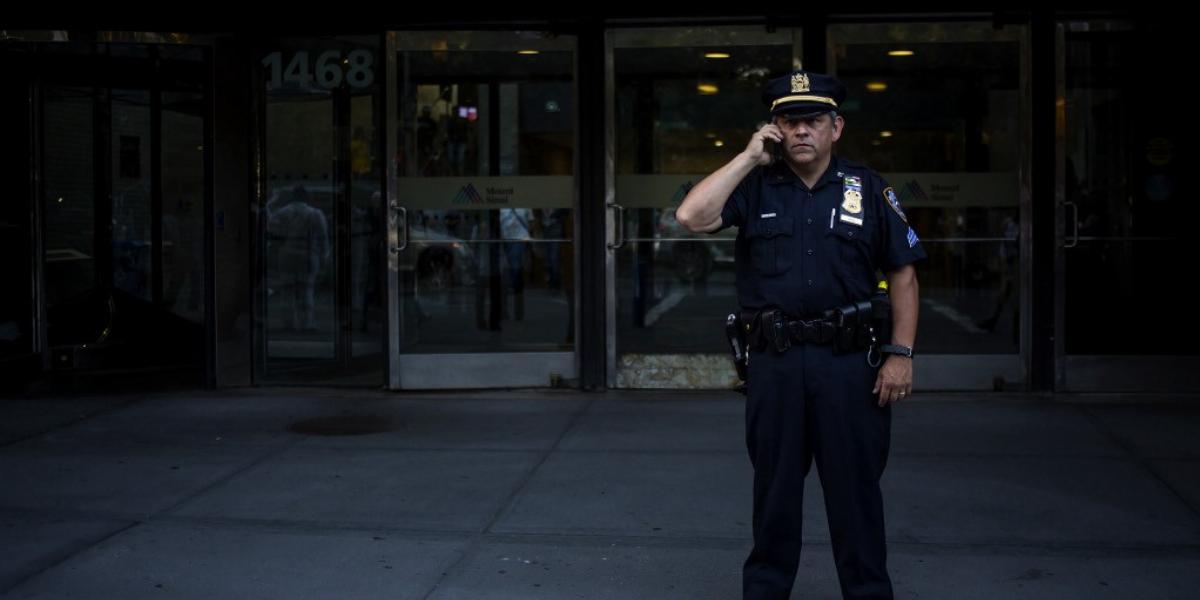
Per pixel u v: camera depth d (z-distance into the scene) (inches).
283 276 344.8
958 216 325.1
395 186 333.4
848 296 152.4
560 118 331.0
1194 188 318.7
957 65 323.0
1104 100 319.3
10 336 335.3
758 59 327.6
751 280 156.2
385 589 175.5
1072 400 316.2
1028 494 224.4
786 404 152.2
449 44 331.3
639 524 207.8
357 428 287.7
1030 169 320.8
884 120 325.7
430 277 334.6
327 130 341.1
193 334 341.7
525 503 221.1
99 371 339.6
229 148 337.4
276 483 236.1
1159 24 316.5
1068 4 317.1
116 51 335.9
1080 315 321.7
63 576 180.9
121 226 339.9
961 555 189.5
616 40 328.8
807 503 219.0
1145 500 219.9
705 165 329.4
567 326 333.7
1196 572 180.7
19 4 327.3
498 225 333.1
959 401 315.6
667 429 283.3
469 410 308.5
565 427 286.4
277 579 179.9
